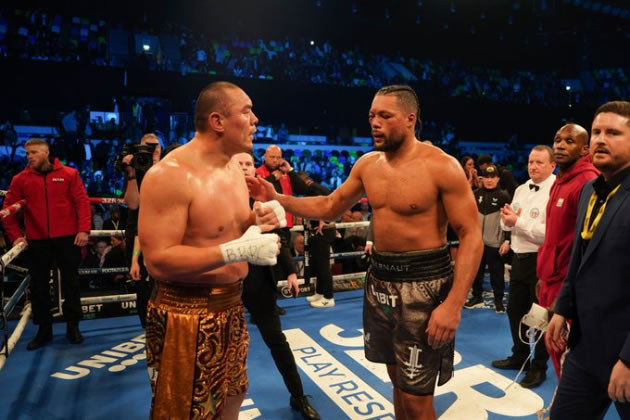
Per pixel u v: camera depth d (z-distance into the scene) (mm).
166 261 1330
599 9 16484
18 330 3371
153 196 1346
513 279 2914
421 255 1662
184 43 15688
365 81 17109
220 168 1494
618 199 1420
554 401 1633
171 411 1429
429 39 19531
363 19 18703
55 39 14234
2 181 9680
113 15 15578
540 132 17281
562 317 1623
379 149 1684
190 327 1429
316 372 2947
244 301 2383
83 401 2600
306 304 4445
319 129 15406
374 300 1793
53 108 12695
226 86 1446
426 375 1670
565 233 2193
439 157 1640
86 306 4000
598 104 17266
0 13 13641
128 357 3211
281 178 4039
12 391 2707
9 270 4328
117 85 13289
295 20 18172
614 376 1305
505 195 4129
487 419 2373
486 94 17844
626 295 1380
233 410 1693
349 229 5512
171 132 13148
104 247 4918
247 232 1387
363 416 2422
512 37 19578
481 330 3723
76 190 3488
